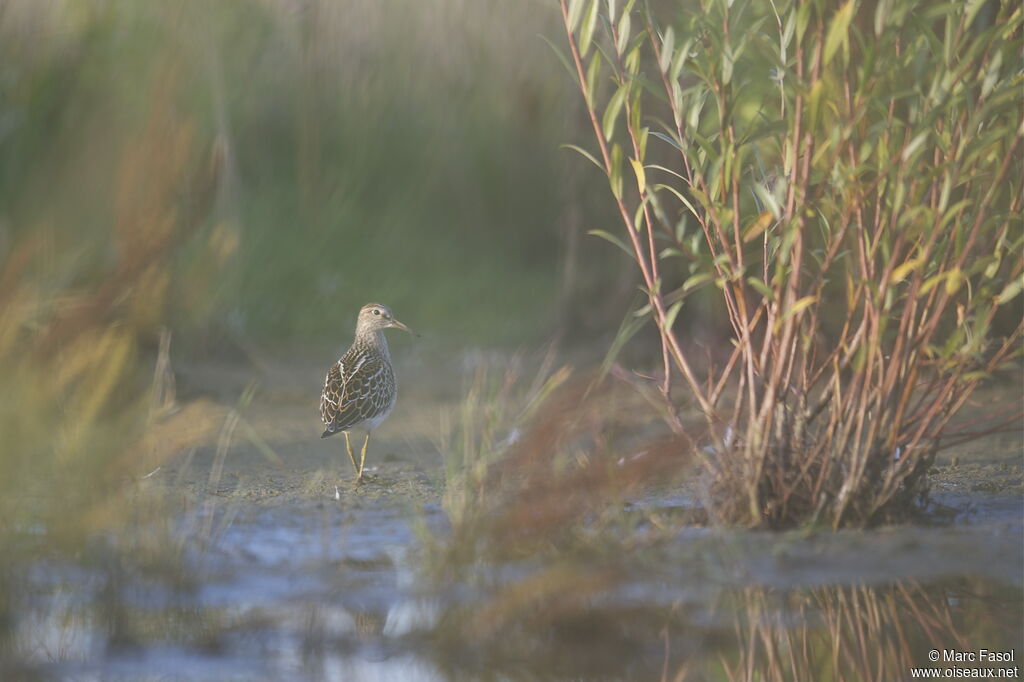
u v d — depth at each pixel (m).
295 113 31.41
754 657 10.03
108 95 19.34
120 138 17.33
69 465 11.91
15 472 11.53
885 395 12.54
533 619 10.42
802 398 12.80
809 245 15.66
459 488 13.46
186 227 16.53
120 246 13.05
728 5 12.04
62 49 19.86
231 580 11.64
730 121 12.11
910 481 13.23
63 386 12.41
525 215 37.97
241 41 25.28
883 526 12.90
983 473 15.50
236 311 24.70
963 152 11.62
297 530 13.27
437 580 11.18
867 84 11.61
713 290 23.56
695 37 12.44
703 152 12.67
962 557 12.05
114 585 11.22
